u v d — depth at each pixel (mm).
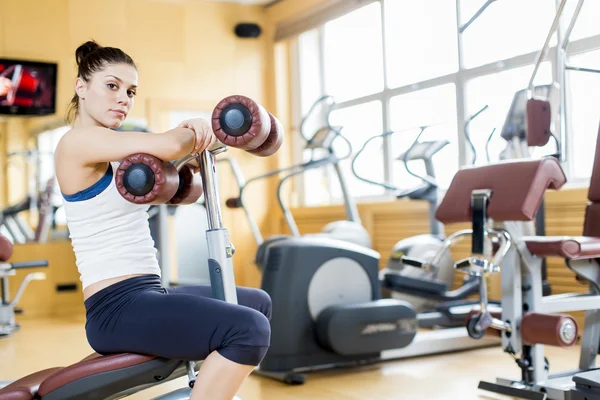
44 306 6418
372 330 3340
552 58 4887
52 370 1871
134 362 1633
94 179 1661
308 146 5469
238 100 1590
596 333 2973
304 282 3330
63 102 7285
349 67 7301
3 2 7121
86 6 7461
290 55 8219
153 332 1605
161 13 7812
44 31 7270
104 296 1652
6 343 4785
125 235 1685
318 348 3352
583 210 4555
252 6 8258
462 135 5773
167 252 5797
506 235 2691
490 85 5543
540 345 2805
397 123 6621
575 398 2379
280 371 3266
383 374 3377
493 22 5500
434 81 6109
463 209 2799
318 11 7500
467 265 2682
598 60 4633
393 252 4863
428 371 3422
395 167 6641
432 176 4957
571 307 2857
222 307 1598
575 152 4828
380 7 6816
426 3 6246
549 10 4965
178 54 7875
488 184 2766
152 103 7727
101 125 1749
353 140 7211
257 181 8078
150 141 1575
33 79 7086
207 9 8031
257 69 8258
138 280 1670
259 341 1572
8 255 4898
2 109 6980
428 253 4797
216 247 1710
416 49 6375
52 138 7164
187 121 1669
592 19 4645
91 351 4387
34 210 7152
